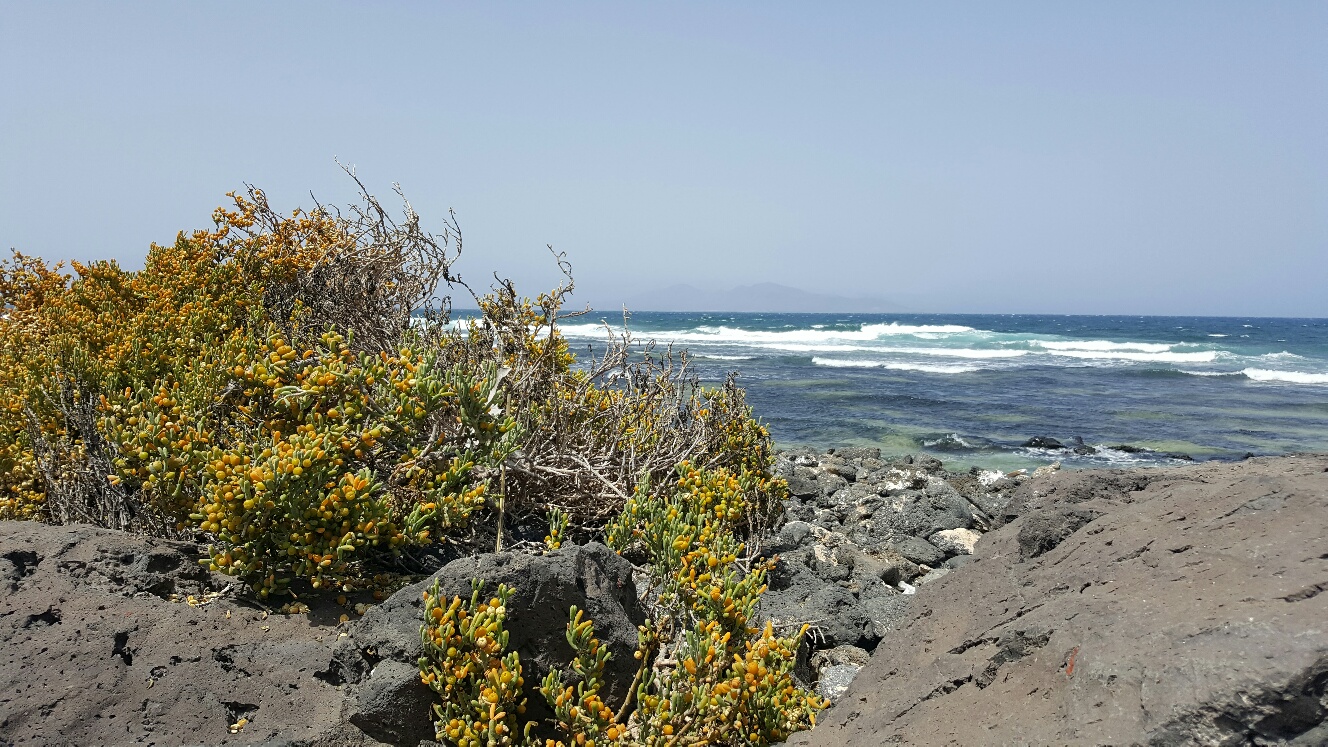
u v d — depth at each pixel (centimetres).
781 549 664
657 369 714
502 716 321
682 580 406
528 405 548
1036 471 1289
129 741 305
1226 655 228
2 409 590
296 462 400
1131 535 338
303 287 682
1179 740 222
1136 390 2627
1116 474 477
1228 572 273
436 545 489
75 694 316
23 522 436
